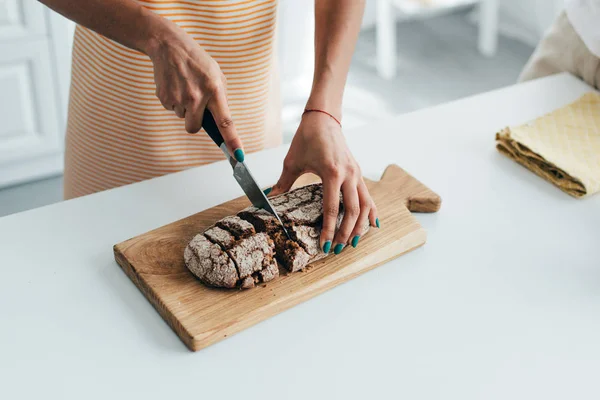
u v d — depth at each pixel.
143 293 0.89
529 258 0.97
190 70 0.91
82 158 1.26
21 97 2.08
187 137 1.21
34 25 1.97
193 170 1.12
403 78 2.99
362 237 0.96
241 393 0.76
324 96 1.02
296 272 0.90
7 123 2.11
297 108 2.73
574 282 0.93
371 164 1.15
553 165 1.11
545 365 0.81
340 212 0.96
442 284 0.92
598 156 1.15
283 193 1.00
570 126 1.23
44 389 0.75
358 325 0.85
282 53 2.58
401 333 0.84
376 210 0.98
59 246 0.95
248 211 0.94
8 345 0.80
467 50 3.24
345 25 1.06
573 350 0.83
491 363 0.81
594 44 1.31
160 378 0.78
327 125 0.99
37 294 0.87
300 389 0.77
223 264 0.85
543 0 3.14
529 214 1.06
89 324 0.84
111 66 1.12
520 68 3.10
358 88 2.89
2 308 0.85
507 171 1.16
